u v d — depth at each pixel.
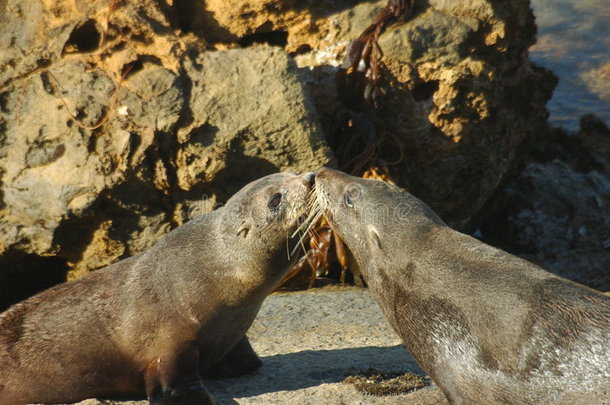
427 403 28.86
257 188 31.69
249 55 46.22
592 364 22.97
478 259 26.53
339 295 45.09
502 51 51.19
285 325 40.16
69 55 45.97
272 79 45.81
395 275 28.16
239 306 31.19
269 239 31.02
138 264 31.89
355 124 50.41
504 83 52.62
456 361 25.84
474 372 25.27
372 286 29.56
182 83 45.47
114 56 45.50
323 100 50.53
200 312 30.61
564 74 89.81
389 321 29.02
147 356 30.41
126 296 31.06
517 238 62.44
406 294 27.67
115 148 44.88
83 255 47.94
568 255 58.28
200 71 45.78
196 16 49.81
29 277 50.19
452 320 26.08
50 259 49.47
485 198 56.28
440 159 52.38
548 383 23.50
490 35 50.12
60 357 30.55
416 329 27.28
